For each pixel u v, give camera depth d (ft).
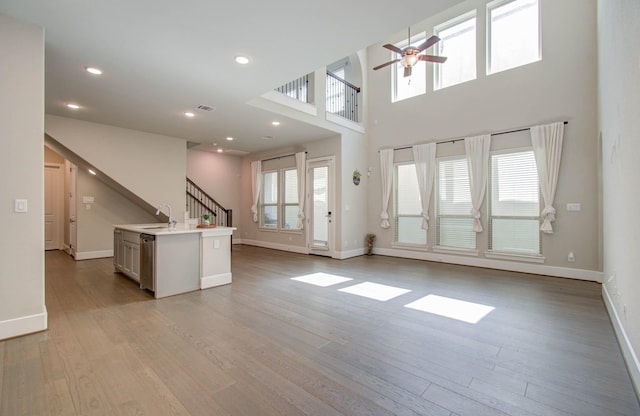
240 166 30.71
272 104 16.61
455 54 20.15
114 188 21.33
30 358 7.30
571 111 15.49
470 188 18.58
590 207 14.97
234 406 5.60
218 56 10.72
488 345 8.17
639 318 6.23
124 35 9.37
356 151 23.20
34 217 8.65
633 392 6.09
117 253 16.29
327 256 22.49
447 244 20.06
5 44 8.22
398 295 12.68
